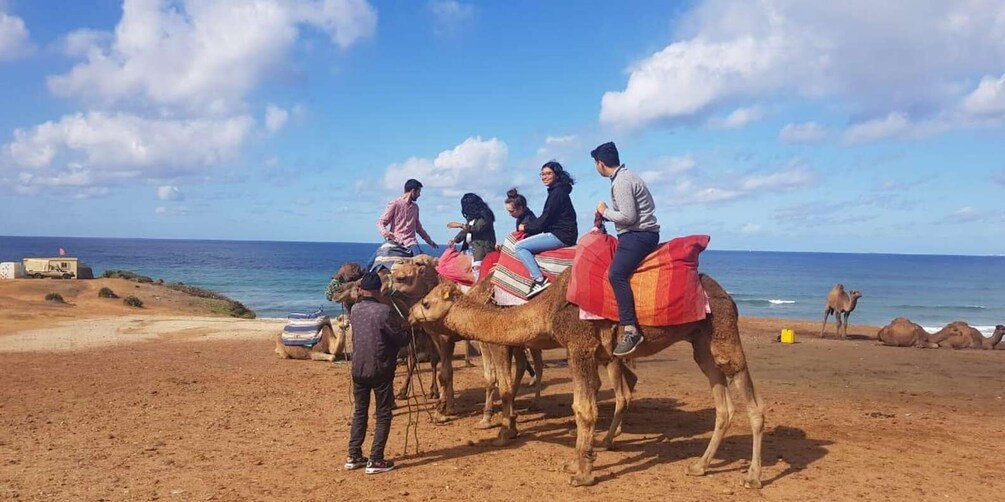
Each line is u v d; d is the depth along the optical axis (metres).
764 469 7.28
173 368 14.23
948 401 11.65
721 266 166.25
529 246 8.13
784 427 9.30
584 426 6.73
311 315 16.03
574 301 6.80
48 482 6.75
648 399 11.38
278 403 10.70
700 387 12.63
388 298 8.92
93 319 25.20
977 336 21.08
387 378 7.08
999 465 7.53
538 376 10.64
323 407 10.39
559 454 7.81
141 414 9.89
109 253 168.75
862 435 8.89
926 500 6.36
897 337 21.72
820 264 191.25
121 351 16.92
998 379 14.34
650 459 7.68
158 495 6.37
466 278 9.91
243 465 7.34
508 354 8.30
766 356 18.05
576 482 6.65
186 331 22.06
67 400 10.86
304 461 7.51
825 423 9.59
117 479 6.84
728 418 7.06
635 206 6.69
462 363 15.40
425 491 6.51
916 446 8.35
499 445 8.20
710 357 6.98
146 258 140.62
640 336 6.61
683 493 6.49
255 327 23.53
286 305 51.75
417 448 7.90
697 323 6.72
